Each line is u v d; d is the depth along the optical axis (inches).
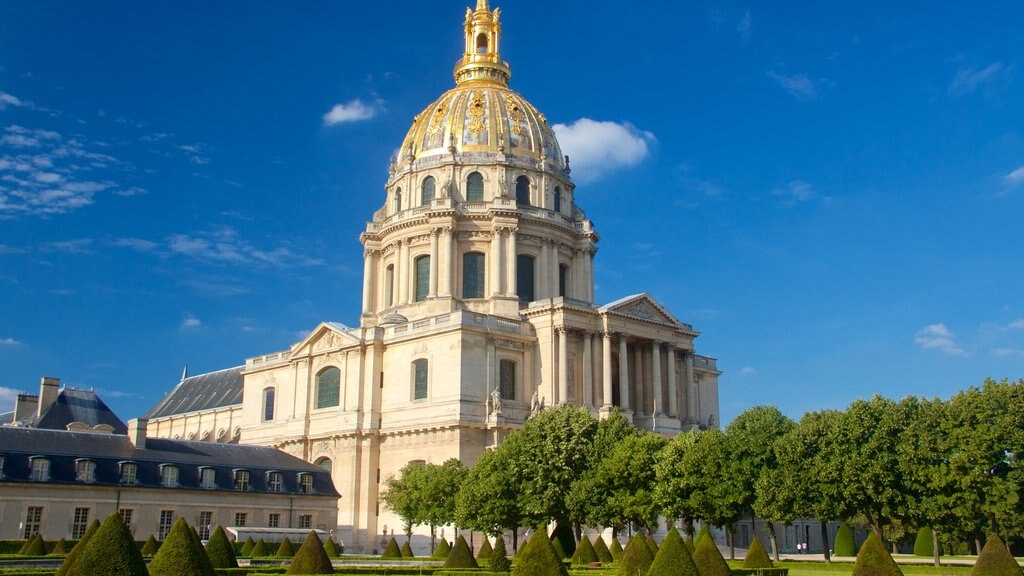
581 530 3882.9
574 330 4768.7
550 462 3408.0
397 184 5787.4
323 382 5132.9
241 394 6392.7
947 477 2974.9
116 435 3956.7
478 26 6299.2
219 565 2480.3
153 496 3801.7
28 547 3122.5
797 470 3287.4
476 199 5526.6
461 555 2748.5
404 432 4618.6
